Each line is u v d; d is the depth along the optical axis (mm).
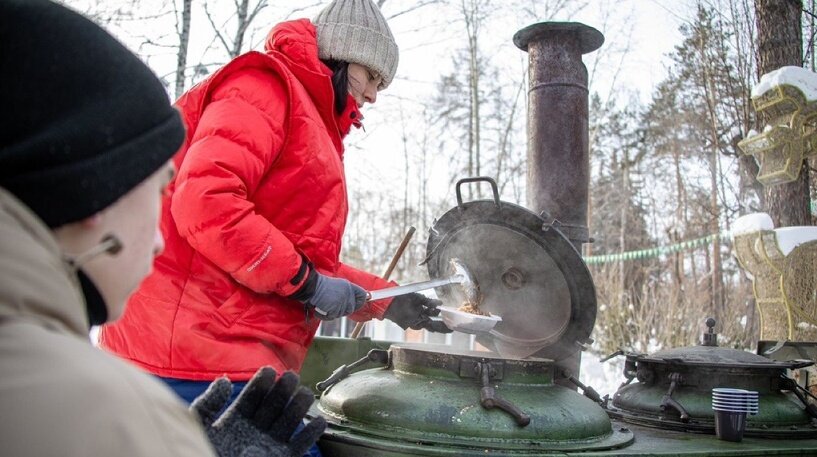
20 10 667
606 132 27141
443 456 1840
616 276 9875
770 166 4840
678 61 13094
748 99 8289
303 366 3090
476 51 15891
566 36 3221
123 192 693
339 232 2033
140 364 1794
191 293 1793
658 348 8758
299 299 1823
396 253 2984
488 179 2381
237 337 1807
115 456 513
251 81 1870
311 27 2098
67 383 521
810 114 4645
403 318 2465
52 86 651
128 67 725
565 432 1998
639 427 2564
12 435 495
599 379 8281
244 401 1207
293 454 1205
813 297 4203
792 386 2629
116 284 744
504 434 1936
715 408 2322
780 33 6078
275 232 1751
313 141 1920
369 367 3062
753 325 9562
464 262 2686
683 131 17953
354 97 2283
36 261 583
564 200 3145
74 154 646
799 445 2270
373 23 2230
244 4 6551
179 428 581
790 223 5680
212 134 1753
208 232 1674
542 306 2584
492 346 2811
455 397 2033
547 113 3205
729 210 12367
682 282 11648
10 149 620
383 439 1955
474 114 16078
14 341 533
